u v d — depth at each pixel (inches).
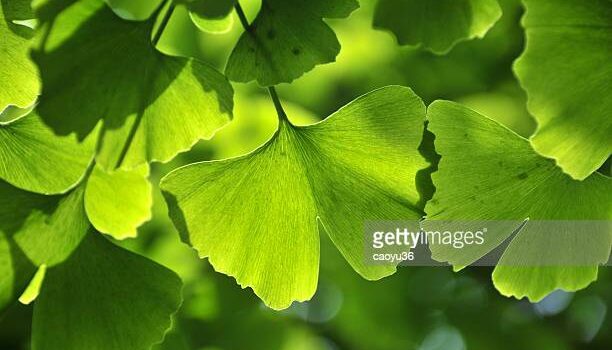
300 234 11.4
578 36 10.0
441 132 11.0
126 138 10.9
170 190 11.1
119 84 10.9
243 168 11.3
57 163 11.6
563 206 11.1
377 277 11.2
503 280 11.3
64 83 10.8
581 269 11.2
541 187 11.1
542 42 10.0
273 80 11.0
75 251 11.4
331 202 11.3
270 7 10.9
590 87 10.0
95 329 11.3
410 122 11.0
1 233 11.1
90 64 10.8
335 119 11.2
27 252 11.2
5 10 10.7
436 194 11.0
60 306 11.3
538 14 10.0
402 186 11.0
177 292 11.4
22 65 10.8
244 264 11.3
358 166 11.2
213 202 11.2
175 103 11.0
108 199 12.4
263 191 11.4
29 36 10.8
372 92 11.1
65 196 11.5
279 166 11.4
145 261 11.5
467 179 11.0
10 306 11.2
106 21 10.9
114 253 11.5
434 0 11.9
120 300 11.4
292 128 11.4
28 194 11.3
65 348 11.2
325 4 11.0
